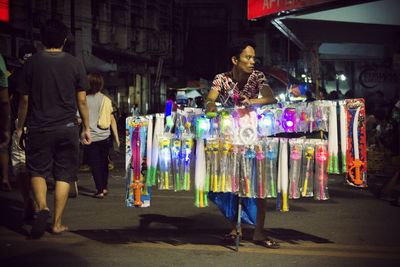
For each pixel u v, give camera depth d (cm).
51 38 536
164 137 503
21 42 2175
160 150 504
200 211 704
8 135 578
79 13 2798
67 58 539
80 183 987
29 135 530
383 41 1706
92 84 796
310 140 493
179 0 4575
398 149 1257
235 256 481
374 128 1365
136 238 550
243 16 4681
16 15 2180
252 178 488
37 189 532
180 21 4644
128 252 493
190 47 4884
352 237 559
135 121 511
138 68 3812
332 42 1753
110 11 3288
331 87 3397
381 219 654
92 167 810
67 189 552
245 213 525
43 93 527
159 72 3862
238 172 488
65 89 532
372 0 1093
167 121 504
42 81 527
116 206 739
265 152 488
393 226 614
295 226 612
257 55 4522
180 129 501
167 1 4303
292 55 4381
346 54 2156
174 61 4528
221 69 4834
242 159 486
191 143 498
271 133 493
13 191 860
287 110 495
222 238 552
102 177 819
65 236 556
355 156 485
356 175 485
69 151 541
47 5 2458
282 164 488
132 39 3672
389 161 1166
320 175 491
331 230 592
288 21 1425
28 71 533
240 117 488
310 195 493
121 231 582
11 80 691
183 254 487
